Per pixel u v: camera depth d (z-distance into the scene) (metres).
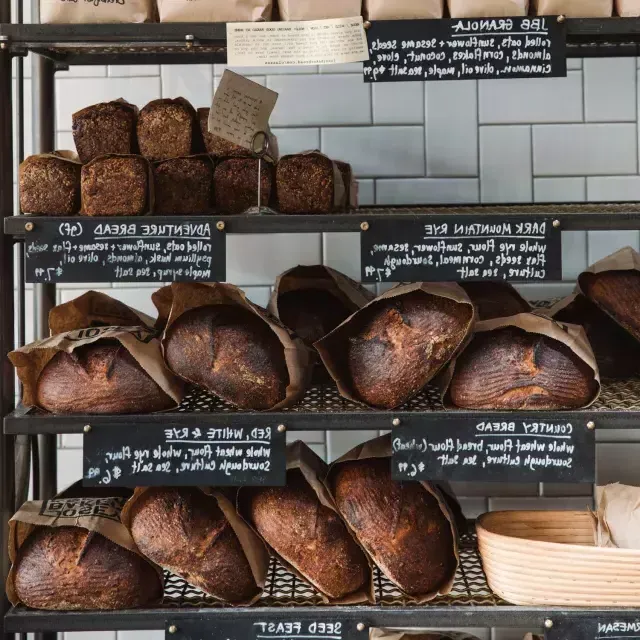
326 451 1.64
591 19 1.12
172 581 1.31
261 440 1.16
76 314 1.36
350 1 1.14
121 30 1.13
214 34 1.13
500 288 1.37
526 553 1.17
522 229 1.14
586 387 1.16
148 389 1.17
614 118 1.59
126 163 1.16
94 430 1.16
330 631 1.16
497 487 1.63
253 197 1.26
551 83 1.58
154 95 1.60
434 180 1.61
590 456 1.14
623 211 1.24
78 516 1.19
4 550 1.20
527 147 1.60
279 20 1.17
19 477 1.33
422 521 1.19
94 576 1.16
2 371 1.18
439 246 1.14
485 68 1.13
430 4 1.13
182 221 1.14
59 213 1.19
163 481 1.16
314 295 1.37
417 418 1.15
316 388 1.33
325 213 1.22
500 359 1.17
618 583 1.15
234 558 1.18
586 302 1.35
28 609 1.18
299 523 1.19
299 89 1.60
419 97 1.59
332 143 1.61
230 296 1.22
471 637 1.39
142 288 1.63
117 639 1.65
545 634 1.16
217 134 1.17
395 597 1.21
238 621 1.17
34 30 1.13
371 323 1.20
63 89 1.59
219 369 1.17
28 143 1.61
